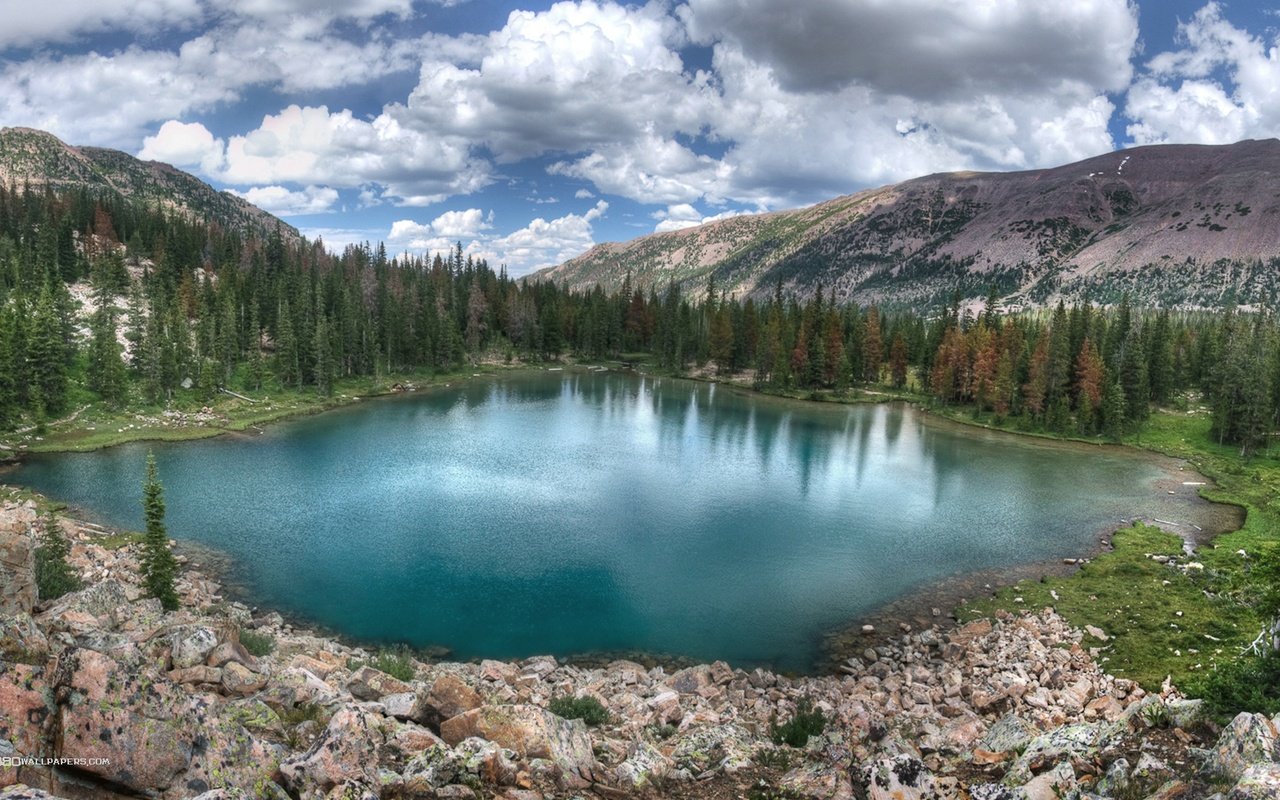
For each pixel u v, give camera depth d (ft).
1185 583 170.09
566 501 248.93
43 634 45.96
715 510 245.45
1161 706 57.98
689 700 107.96
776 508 249.96
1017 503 261.44
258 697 63.16
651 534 216.95
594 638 146.92
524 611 158.81
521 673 121.60
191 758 41.70
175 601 125.39
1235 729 46.01
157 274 557.74
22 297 402.11
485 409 441.68
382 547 195.42
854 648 144.46
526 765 57.57
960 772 62.08
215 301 520.42
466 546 199.52
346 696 70.69
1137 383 409.08
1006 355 440.04
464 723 62.59
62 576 104.37
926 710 105.70
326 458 296.71
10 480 237.04
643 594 170.71
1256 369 352.08
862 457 341.41
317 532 205.05
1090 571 184.96
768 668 135.23
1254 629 138.10
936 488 283.38
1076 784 51.06
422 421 393.09
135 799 39.37
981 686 116.47
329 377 447.83
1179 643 134.92
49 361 317.83
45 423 301.84
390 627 147.54
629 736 80.84
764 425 423.23
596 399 501.15
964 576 185.57
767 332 583.58
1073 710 105.19
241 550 186.29
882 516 242.37
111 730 39.40
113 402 345.10
